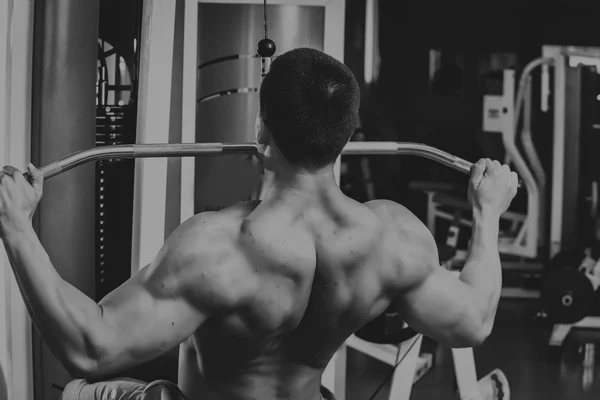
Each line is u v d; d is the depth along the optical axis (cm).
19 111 186
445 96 498
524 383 328
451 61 497
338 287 105
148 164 201
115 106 220
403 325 270
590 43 496
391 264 108
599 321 427
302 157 105
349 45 478
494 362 360
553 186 481
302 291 103
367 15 474
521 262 498
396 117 493
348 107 106
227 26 216
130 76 221
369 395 312
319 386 116
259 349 105
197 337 106
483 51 500
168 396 115
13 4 180
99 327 95
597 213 480
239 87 217
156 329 97
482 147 503
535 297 483
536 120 502
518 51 500
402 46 493
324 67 106
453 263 479
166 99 202
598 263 422
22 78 185
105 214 221
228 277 99
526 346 388
